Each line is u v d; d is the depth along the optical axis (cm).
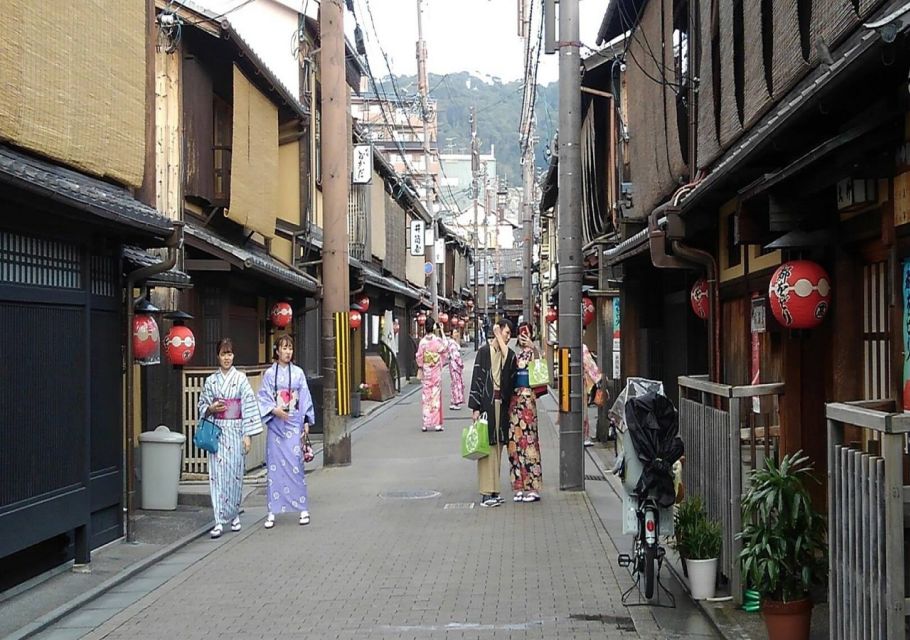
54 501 789
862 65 461
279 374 1070
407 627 674
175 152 1339
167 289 1312
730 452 671
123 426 999
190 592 782
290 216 2038
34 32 773
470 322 8662
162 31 1298
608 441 1741
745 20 881
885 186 605
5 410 726
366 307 2580
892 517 399
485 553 911
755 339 938
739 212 761
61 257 831
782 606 562
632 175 1498
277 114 1767
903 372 589
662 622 676
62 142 824
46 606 723
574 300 1271
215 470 1009
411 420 2359
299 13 2138
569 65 1278
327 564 875
